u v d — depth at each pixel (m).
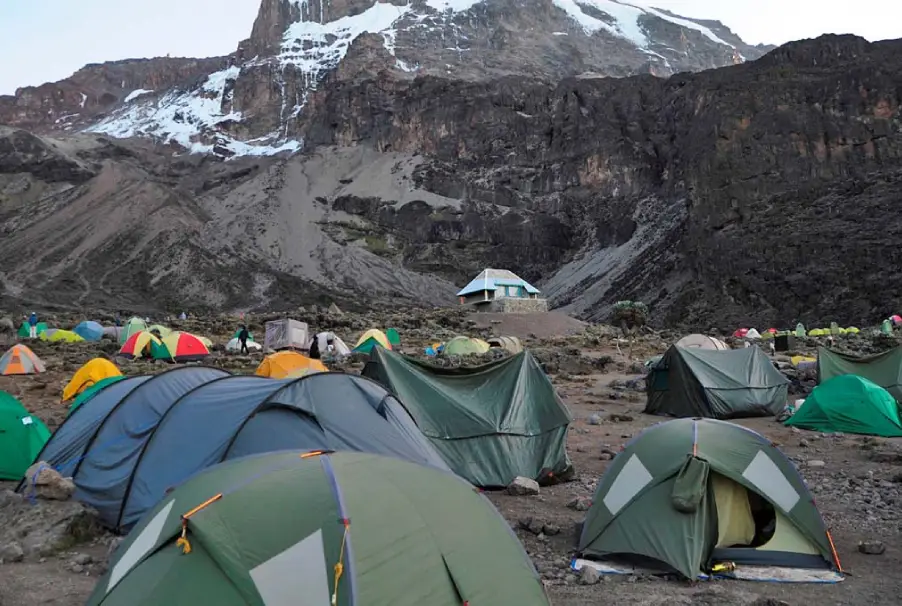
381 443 9.62
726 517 8.62
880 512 10.70
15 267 173.12
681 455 8.65
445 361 34.88
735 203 134.50
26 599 7.34
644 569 8.27
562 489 12.50
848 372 20.78
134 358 33.66
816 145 139.25
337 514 5.32
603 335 60.88
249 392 10.11
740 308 115.31
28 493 10.07
